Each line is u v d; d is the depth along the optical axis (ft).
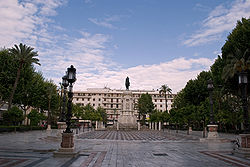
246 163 34.04
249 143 42.11
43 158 36.42
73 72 44.04
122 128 196.54
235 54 104.27
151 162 34.30
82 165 31.19
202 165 32.19
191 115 114.93
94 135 106.11
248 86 107.34
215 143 69.92
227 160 36.81
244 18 112.16
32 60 127.13
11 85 135.23
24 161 33.32
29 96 151.33
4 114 121.70
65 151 38.83
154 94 378.32
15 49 122.72
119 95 377.09
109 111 366.02
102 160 35.53
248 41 103.30
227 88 125.29
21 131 128.36
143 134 125.18
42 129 163.63
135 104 291.58
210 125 77.61
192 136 106.11
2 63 134.31
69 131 41.06
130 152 45.60
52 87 180.14
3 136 90.38
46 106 186.60
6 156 37.65
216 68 134.10
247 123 44.14
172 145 62.13
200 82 162.09
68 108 42.57
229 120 136.87
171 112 154.51
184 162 34.55
